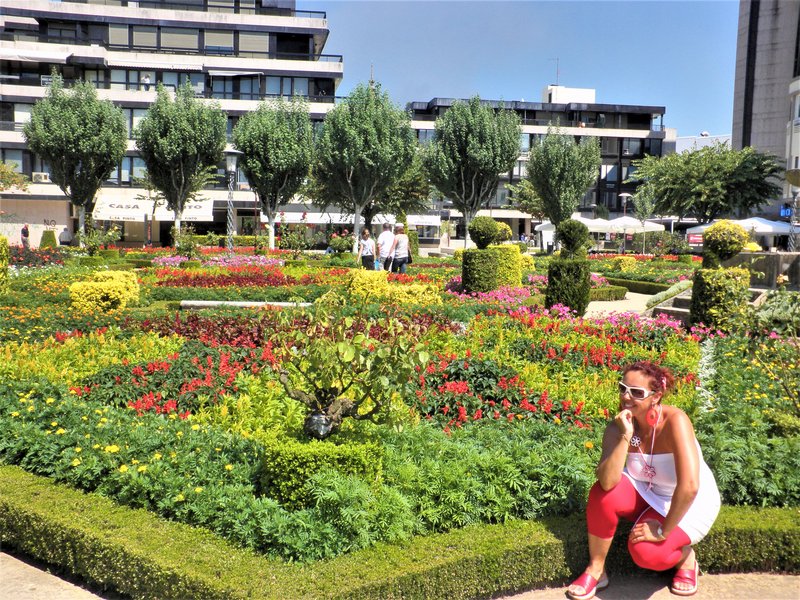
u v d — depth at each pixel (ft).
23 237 109.60
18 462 16.10
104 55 134.72
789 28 160.97
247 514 12.55
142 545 12.16
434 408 20.04
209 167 115.24
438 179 119.96
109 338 27.76
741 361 25.07
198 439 15.69
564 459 14.29
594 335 30.25
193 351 24.07
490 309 36.24
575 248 47.11
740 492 14.35
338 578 11.18
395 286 41.39
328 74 144.66
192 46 144.36
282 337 15.24
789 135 137.80
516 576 12.30
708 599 12.15
